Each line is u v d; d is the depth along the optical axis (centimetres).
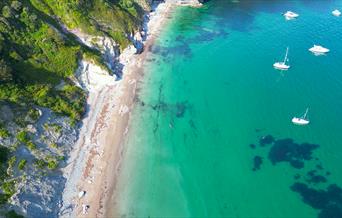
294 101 8950
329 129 8119
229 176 7012
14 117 6988
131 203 6506
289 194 6675
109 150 7444
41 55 8475
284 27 12588
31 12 8925
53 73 8438
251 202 6538
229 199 6594
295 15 13312
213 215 6322
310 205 6488
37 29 8788
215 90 9250
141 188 6762
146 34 11431
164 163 7250
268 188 6788
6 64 7588
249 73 9969
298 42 11631
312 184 6862
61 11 9694
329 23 13075
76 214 6306
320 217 6291
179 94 9038
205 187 6806
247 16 13238
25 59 8212
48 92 7931
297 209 6419
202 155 7431
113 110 8394
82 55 9044
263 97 9069
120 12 10869
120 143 7606
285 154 7469
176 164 7238
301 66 10356
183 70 9912
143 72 9669
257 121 8312
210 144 7675
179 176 7000
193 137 7831
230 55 10731
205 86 9375
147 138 7762
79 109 8106
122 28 10488
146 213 6344
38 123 7262
